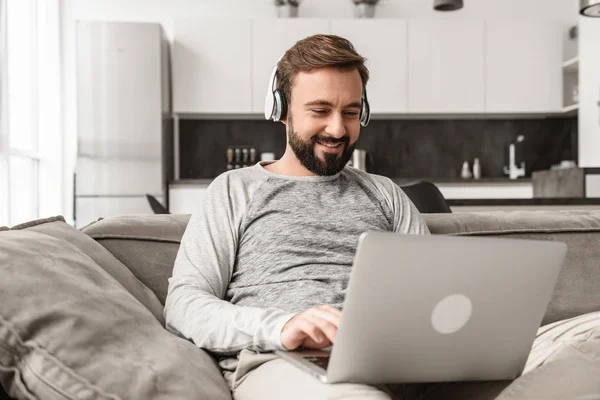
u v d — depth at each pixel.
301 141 1.39
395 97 5.86
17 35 5.00
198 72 5.71
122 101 5.43
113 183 5.42
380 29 5.84
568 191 4.04
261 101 5.77
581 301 1.61
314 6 6.10
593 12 3.83
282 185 1.43
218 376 1.10
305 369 0.96
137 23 5.45
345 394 0.91
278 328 1.08
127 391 0.91
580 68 5.70
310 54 1.36
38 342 0.92
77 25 5.41
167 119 5.74
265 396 1.03
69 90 5.91
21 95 5.13
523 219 1.69
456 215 1.70
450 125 6.32
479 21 5.88
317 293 1.29
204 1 6.03
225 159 6.19
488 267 0.92
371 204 1.47
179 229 1.57
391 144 6.30
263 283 1.32
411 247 0.85
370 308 0.87
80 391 0.89
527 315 1.00
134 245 1.52
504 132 6.34
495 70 5.91
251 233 1.37
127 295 1.17
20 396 0.91
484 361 1.01
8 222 3.89
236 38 5.73
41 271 1.02
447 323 0.93
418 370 0.97
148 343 1.03
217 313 1.16
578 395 0.91
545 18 6.28
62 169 5.88
